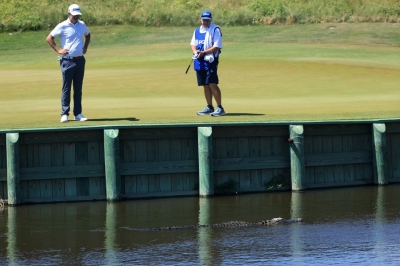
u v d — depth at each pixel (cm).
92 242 3728
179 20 13225
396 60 9488
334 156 5028
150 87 7294
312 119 5122
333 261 3403
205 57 5288
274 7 13550
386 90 7069
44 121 5112
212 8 13875
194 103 6172
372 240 3722
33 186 4631
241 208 4441
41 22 12938
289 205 4506
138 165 4709
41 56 10831
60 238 3809
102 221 4153
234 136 4834
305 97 6619
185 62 9550
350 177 5103
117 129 4631
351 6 13700
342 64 8950
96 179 4697
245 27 12862
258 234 3847
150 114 5431
